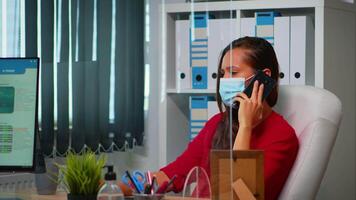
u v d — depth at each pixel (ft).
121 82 8.39
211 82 9.43
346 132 10.33
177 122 9.31
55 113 7.80
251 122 6.12
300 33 9.59
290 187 6.20
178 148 9.03
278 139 6.32
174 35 9.67
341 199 10.25
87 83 8.22
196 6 9.66
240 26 9.73
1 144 6.31
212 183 4.99
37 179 6.23
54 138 6.95
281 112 6.91
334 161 10.03
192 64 9.59
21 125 6.30
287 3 9.61
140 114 8.44
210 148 5.57
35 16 8.53
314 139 6.30
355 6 10.55
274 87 6.50
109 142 7.43
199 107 9.16
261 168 5.02
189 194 5.22
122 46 8.61
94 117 7.84
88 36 8.48
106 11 8.55
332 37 9.84
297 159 6.38
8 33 8.46
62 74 8.23
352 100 10.51
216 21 9.55
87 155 5.28
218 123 6.05
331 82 9.82
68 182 5.03
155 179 5.42
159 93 9.23
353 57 10.54
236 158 5.03
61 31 8.52
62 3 8.54
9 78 6.35
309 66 9.73
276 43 9.69
